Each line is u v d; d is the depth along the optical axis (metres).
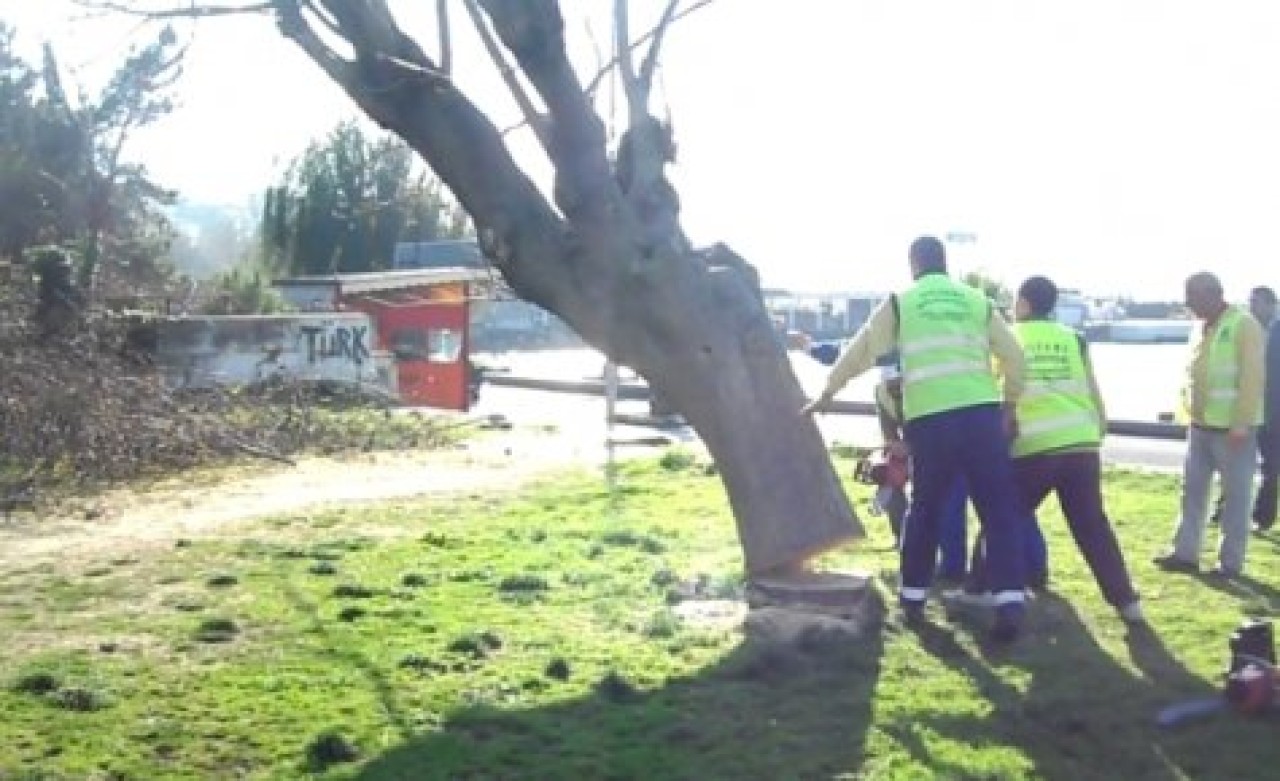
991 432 7.52
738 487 8.00
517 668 6.87
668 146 8.28
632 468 15.81
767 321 8.20
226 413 18.14
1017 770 5.52
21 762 5.54
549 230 8.10
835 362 8.73
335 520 11.88
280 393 20.53
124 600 8.52
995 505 7.51
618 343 8.11
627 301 7.98
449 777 5.39
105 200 26.00
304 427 18.12
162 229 32.66
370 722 6.02
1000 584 7.47
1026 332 8.16
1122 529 11.52
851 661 7.08
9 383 14.52
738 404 7.97
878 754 5.69
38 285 17.61
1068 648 7.41
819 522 7.95
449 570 9.44
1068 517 8.09
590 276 8.00
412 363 27.20
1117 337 62.09
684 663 7.01
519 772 5.45
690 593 8.59
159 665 6.96
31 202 25.62
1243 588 9.08
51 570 9.55
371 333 25.44
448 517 12.05
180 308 24.98
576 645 7.33
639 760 5.58
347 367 23.92
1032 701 6.43
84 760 5.57
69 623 7.88
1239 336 9.41
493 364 47.69
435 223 40.38
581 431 20.66
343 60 8.16
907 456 8.63
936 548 7.88
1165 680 6.80
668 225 8.10
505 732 5.92
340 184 42.28
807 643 7.36
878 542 10.47
